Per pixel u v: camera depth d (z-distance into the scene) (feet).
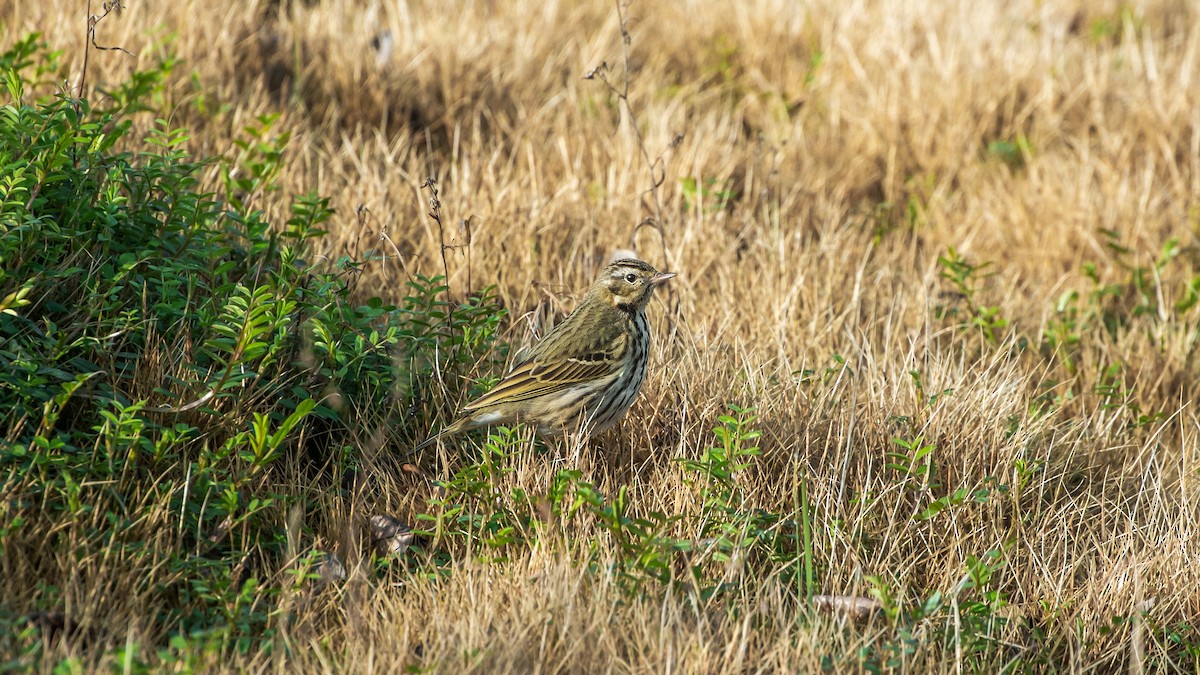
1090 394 42.27
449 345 35.65
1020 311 47.65
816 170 57.77
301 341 33.19
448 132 56.13
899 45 67.82
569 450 33.86
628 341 34.60
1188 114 62.95
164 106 48.08
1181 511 33.99
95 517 26.61
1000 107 63.72
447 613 26.89
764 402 36.01
